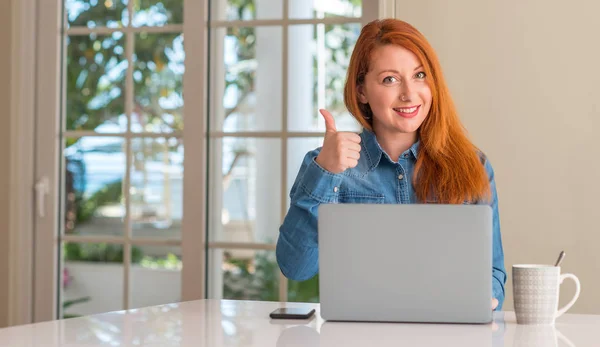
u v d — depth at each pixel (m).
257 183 3.40
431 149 1.86
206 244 3.44
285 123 3.35
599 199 2.86
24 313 3.60
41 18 3.63
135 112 3.59
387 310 1.44
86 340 1.31
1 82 3.61
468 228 1.41
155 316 1.59
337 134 1.69
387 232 1.44
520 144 2.93
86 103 3.65
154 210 3.56
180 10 3.51
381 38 1.85
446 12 2.99
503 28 2.94
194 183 3.45
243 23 3.41
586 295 2.86
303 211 1.74
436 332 1.34
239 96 3.43
